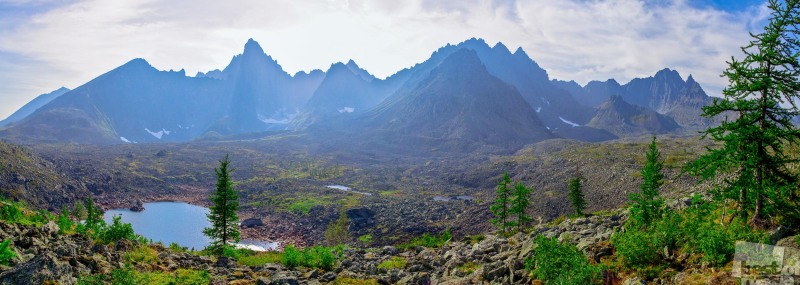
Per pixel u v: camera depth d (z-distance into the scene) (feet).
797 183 60.08
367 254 123.03
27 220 103.40
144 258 82.64
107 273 66.85
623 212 119.55
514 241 108.06
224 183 132.67
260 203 547.90
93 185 574.56
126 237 97.19
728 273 47.80
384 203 494.59
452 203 485.97
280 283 73.56
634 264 59.06
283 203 532.73
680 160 469.57
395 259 110.22
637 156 587.68
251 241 370.12
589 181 458.91
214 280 75.15
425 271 91.15
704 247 53.47
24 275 53.06
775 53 57.82
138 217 456.45
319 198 547.08
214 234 132.36
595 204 381.19
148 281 67.97
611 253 67.31
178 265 83.10
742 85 60.54
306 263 96.32
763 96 59.88
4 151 531.09
